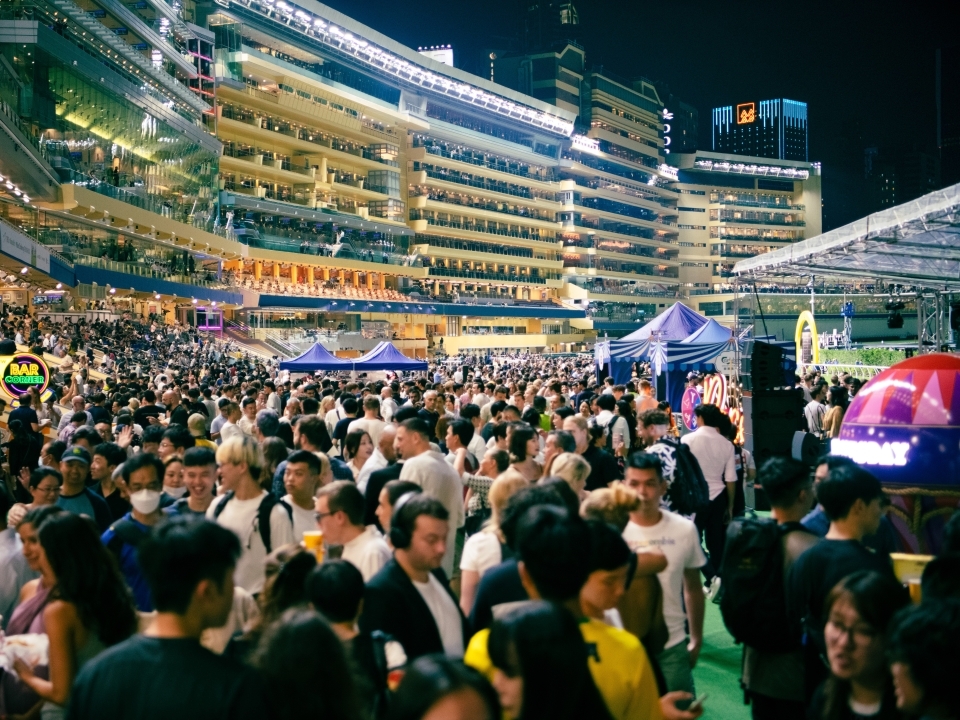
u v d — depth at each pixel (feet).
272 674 8.56
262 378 89.35
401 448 21.58
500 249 328.90
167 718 8.72
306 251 243.40
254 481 18.33
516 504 12.99
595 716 8.19
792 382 65.62
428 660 7.27
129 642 9.41
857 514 13.78
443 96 298.97
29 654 13.38
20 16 125.29
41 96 129.29
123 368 112.16
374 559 15.06
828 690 11.36
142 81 168.45
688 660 16.15
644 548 16.17
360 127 265.75
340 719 8.57
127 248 163.02
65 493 21.61
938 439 19.70
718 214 425.28
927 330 115.14
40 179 120.06
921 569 15.10
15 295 139.33
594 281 369.09
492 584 13.32
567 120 351.67
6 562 17.61
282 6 230.48
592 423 31.96
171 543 9.57
